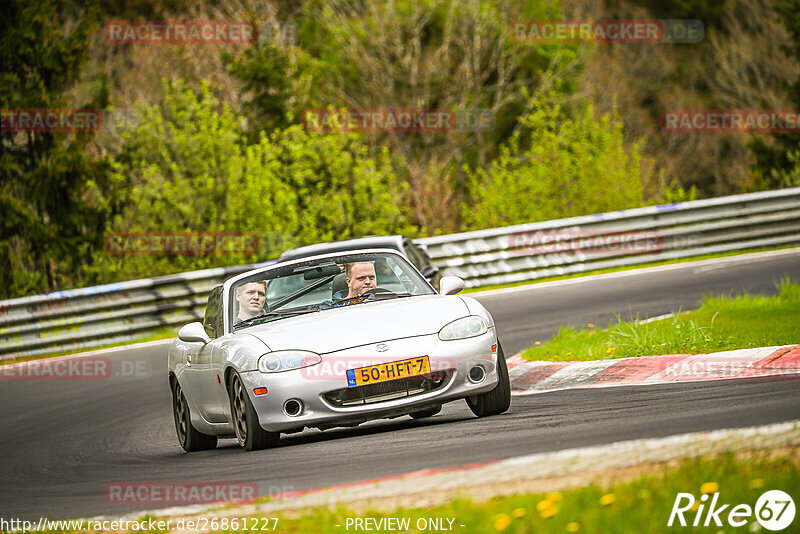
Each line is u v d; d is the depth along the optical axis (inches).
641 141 3969.0
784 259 2706.7
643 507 629.0
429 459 909.2
